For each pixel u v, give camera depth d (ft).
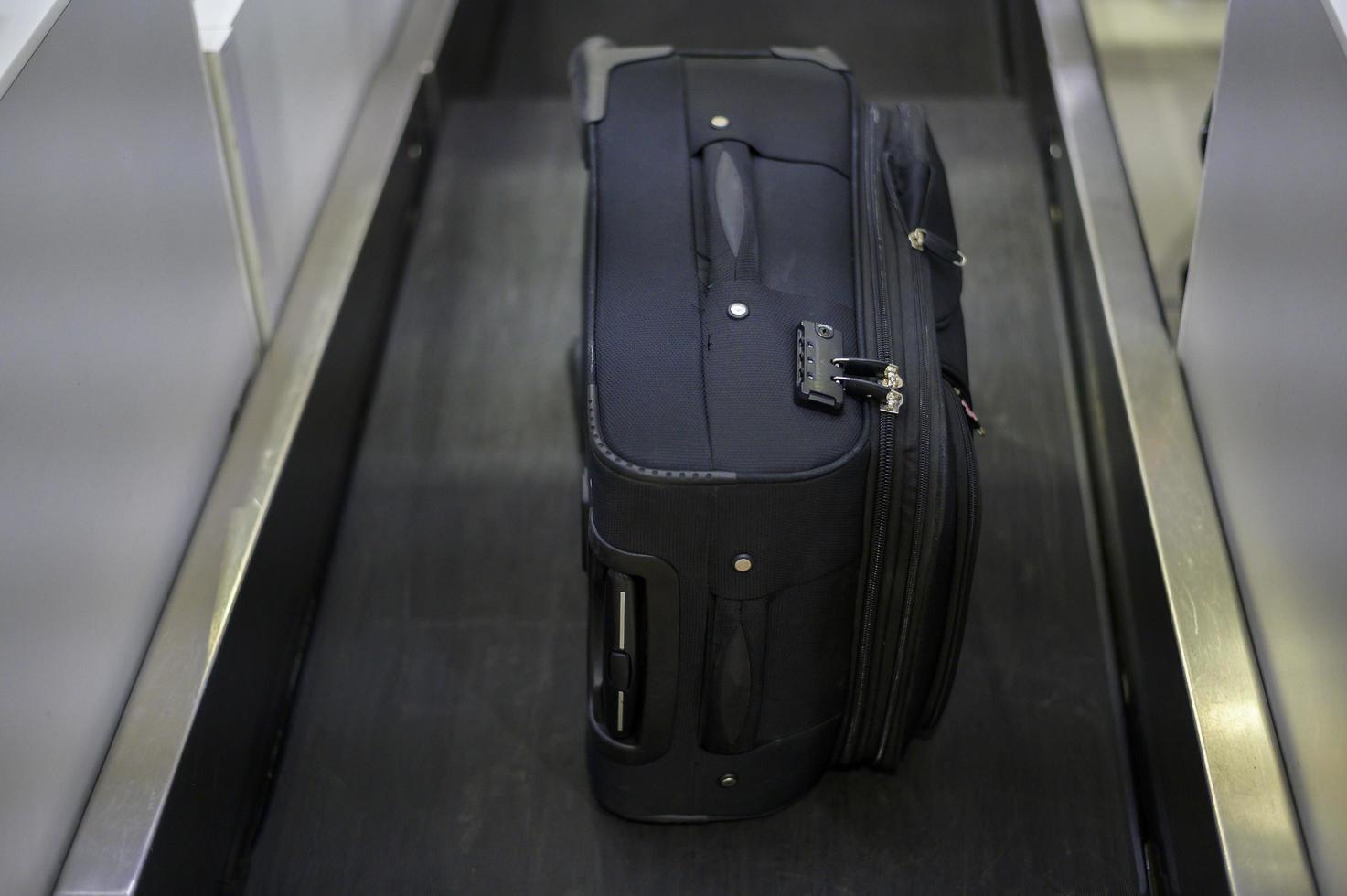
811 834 4.31
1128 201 5.71
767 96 4.97
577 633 4.86
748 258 4.24
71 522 3.50
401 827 4.33
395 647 4.82
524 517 5.22
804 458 3.67
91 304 3.56
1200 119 6.38
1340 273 3.32
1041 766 4.48
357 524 5.20
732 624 3.79
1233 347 4.25
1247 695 3.95
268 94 4.87
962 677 4.70
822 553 3.76
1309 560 3.53
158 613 4.18
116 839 3.69
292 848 4.28
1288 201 3.74
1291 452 3.67
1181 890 3.98
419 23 6.89
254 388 4.87
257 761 4.42
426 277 6.15
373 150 5.99
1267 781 3.76
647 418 3.75
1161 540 4.34
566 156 6.79
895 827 4.32
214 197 4.43
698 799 4.22
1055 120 6.38
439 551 5.11
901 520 3.84
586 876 4.21
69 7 3.39
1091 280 5.50
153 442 4.03
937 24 7.79
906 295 4.29
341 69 5.85
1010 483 5.26
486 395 5.65
